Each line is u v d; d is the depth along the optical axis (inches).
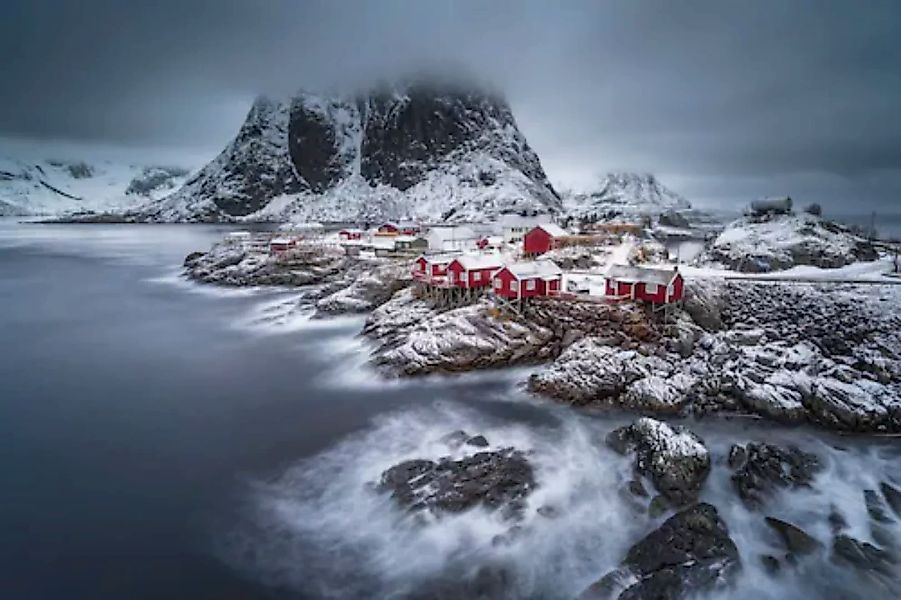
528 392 1344.7
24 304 2625.5
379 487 936.3
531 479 929.5
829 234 2365.9
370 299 2241.6
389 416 1251.2
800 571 715.4
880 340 1462.8
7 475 1018.7
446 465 980.6
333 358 1699.1
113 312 2440.9
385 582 732.7
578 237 2878.9
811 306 1647.4
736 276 1923.0
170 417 1273.4
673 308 1592.0
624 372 1305.4
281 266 3043.8
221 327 2139.5
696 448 937.5
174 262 4165.8
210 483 985.5
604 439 1085.8
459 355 1481.3
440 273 1898.4
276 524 860.6
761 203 2751.0
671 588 674.2
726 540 756.0
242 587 735.1
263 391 1432.1
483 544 788.6
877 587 685.3
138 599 718.5
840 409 1128.8
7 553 803.4
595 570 734.5
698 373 1327.5
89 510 908.0
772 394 1182.9
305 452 1089.4
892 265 2124.8
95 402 1369.3
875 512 845.8
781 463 959.0
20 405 1352.1
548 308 1619.1
